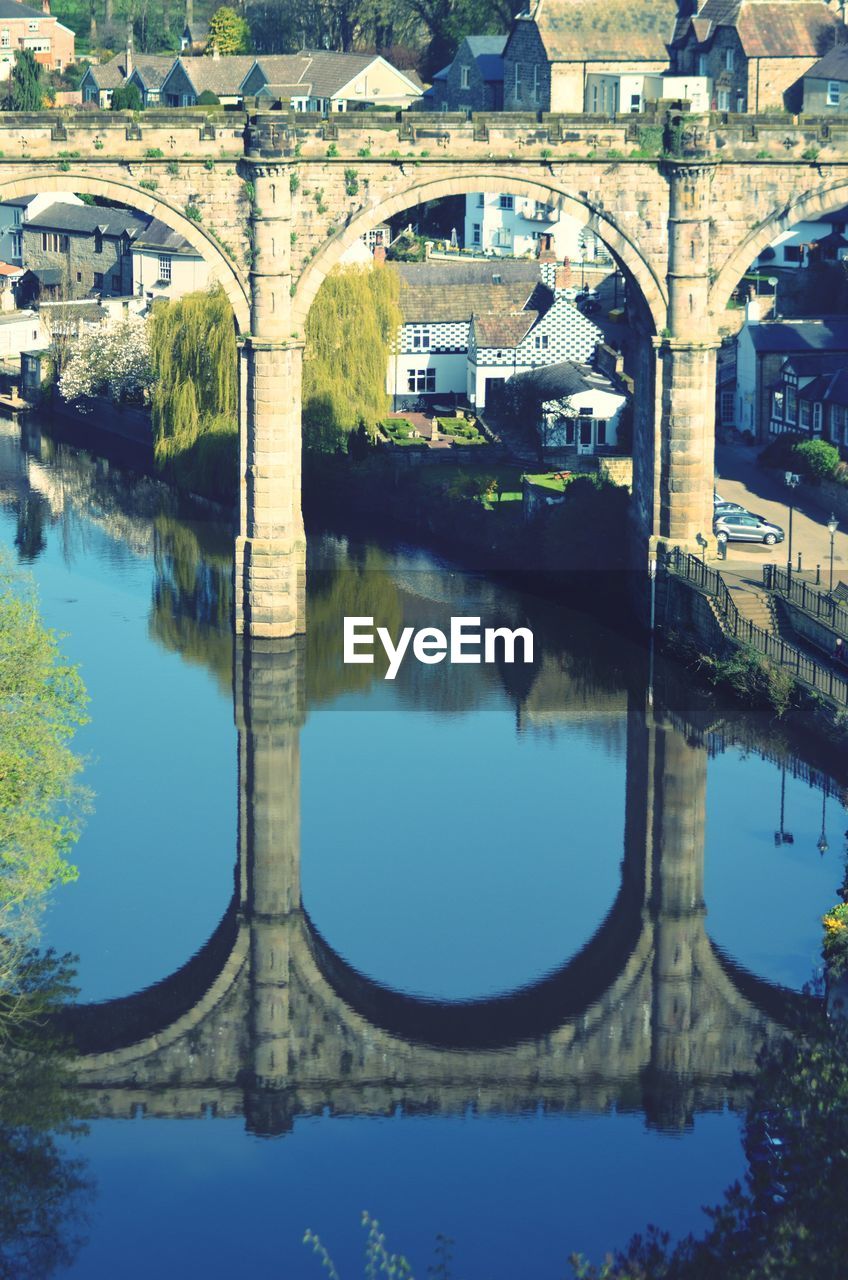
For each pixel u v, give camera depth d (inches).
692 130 4168.3
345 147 4153.5
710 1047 2908.5
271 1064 2878.9
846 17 7431.1
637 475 4559.5
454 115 4165.8
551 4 7421.3
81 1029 2935.5
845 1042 2706.7
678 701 4050.2
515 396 5797.2
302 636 4377.5
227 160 4133.9
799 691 3863.2
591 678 4168.3
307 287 4210.1
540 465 5433.1
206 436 5492.1
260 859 3400.6
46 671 3048.7
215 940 3171.8
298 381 4259.4
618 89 7194.9
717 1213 2379.4
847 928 3117.6
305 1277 2440.9
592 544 4753.9
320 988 3053.6
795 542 4527.6
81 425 6520.7
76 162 4124.0
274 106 4153.5
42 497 5521.7
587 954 3137.3
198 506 5462.6
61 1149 2689.5
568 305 5930.1
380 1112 2773.1
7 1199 2591.0
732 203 4234.7
